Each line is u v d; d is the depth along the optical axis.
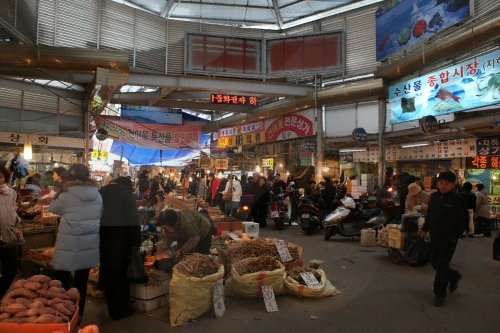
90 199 3.76
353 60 15.53
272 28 17.55
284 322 4.04
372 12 15.10
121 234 3.99
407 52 12.91
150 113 20.22
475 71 10.01
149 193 7.86
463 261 6.88
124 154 20.75
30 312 2.51
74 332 2.67
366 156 14.53
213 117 22.88
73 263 3.67
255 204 9.91
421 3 12.02
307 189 12.22
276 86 15.52
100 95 12.87
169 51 15.97
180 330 3.83
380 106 14.08
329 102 15.14
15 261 4.39
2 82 11.67
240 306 4.50
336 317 4.19
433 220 4.78
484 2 9.92
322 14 16.20
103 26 14.28
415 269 6.33
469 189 9.68
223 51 16.27
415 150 12.61
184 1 15.84
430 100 11.55
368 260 7.01
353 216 9.12
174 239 4.79
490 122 9.09
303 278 4.91
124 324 3.96
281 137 17.02
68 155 10.76
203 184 10.59
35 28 12.44
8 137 10.62
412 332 3.81
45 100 12.80
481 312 4.36
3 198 4.20
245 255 5.17
